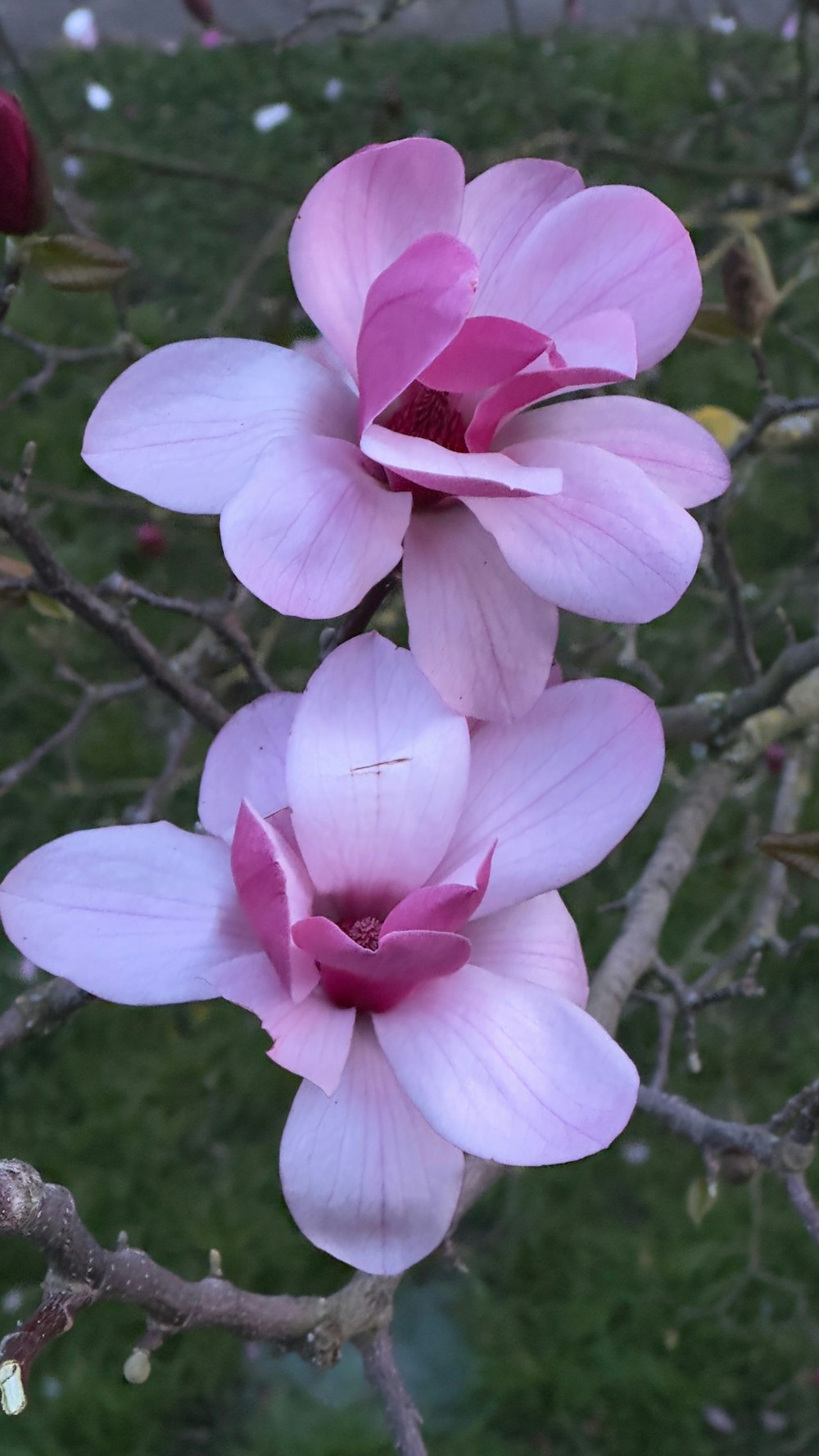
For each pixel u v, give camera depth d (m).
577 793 0.62
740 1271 2.21
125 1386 2.13
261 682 0.97
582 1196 2.33
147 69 3.45
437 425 0.63
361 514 0.59
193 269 2.96
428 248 0.57
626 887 2.26
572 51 3.32
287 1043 0.58
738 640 1.12
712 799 1.22
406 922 0.60
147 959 0.60
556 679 0.63
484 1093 0.58
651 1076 2.31
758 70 2.65
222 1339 2.19
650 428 0.62
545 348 0.58
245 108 3.29
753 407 2.74
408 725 0.62
